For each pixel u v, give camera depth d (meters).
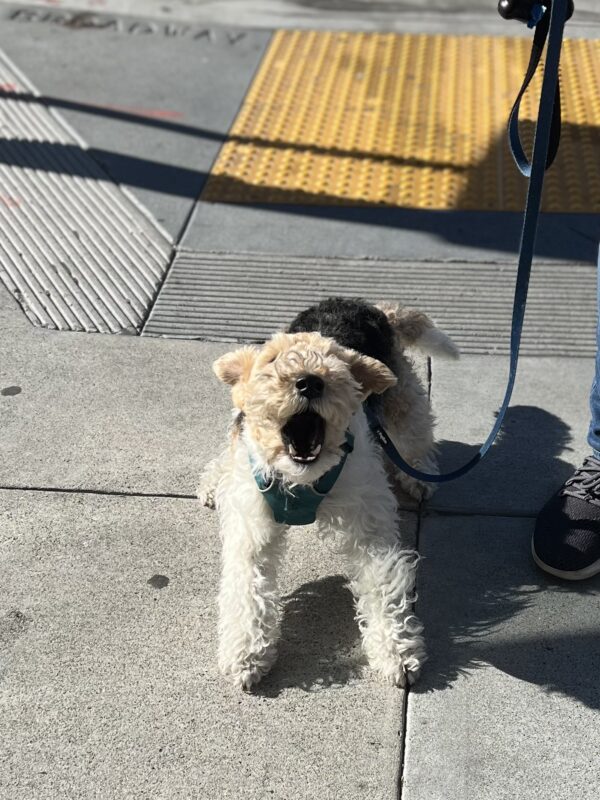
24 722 1.01
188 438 1.41
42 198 1.97
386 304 1.40
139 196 1.99
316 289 1.74
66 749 0.98
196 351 1.59
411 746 0.99
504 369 1.56
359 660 1.09
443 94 2.35
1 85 2.38
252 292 1.73
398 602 1.09
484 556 1.23
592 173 2.05
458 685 1.06
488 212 1.95
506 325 1.66
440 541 1.26
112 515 1.28
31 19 2.73
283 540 1.14
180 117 2.27
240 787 0.95
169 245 1.85
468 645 1.11
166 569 1.20
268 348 1.04
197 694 1.04
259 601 1.07
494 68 2.46
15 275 1.75
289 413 0.98
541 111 1.00
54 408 1.47
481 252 1.84
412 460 1.33
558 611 1.15
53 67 2.48
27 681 1.05
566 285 1.75
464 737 1.00
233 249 1.84
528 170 1.08
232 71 2.47
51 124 2.23
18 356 1.57
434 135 2.19
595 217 1.92
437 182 2.04
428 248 1.85
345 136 2.20
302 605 1.16
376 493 1.10
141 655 1.09
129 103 2.32
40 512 1.28
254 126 2.23
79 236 1.86
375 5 2.80
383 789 0.95
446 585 1.19
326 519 1.10
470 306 1.70
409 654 1.06
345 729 1.01
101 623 1.13
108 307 1.69
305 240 1.87
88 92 2.37
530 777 0.96
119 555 1.22
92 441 1.41
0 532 1.25
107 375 1.54
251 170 2.08
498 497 1.33
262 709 1.03
